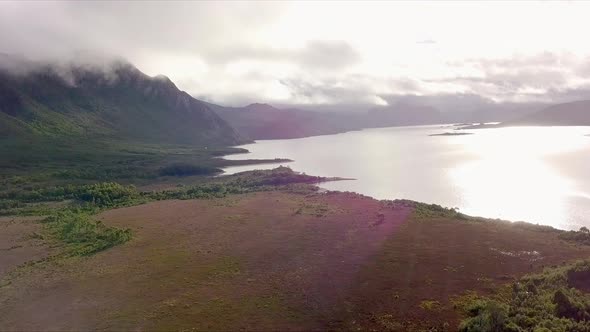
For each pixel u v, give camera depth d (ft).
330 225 358.23
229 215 407.23
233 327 194.70
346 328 192.24
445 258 273.75
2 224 399.85
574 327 177.88
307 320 199.82
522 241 305.73
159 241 329.72
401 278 244.01
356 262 270.46
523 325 183.32
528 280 231.50
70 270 273.33
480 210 437.58
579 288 223.51
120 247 317.42
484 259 270.67
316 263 270.67
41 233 362.74
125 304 221.66
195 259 285.64
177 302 221.66
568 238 307.58
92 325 200.95
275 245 309.63
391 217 378.73
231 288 237.04
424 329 189.47
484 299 212.84
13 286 251.19
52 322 205.36
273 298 223.30
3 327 201.98
